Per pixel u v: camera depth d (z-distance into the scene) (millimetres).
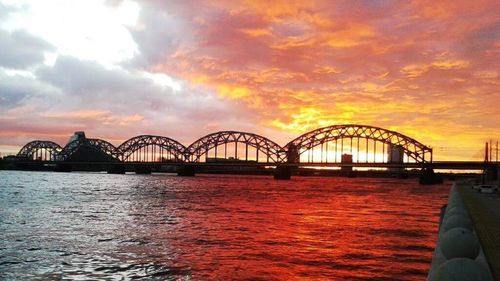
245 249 33406
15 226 46188
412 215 63344
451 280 6285
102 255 30594
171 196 107000
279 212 67000
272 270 26578
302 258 30000
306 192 139500
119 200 91438
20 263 27906
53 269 26578
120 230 44156
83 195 106250
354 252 32281
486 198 51094
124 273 25766
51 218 55188
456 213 12789
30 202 82062
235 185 187375
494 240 17891
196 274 25594
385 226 48750
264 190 146625
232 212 66188
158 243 35938
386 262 28750
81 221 52312
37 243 35125
